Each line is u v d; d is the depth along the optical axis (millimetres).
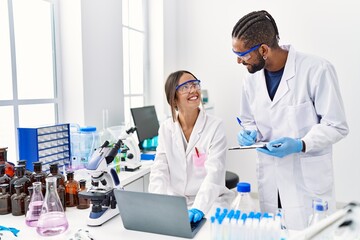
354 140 3211
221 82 3697
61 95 2389
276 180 1719
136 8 3455
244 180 3680
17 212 1389
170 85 1795
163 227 1180
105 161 1395
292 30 3340
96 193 1309
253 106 1846
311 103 1655
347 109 3209
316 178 1656
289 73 1661
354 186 3250
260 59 1566
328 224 583
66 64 2365
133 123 2730
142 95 3605
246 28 1495
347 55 3172
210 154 1744
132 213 1201
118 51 2787
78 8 2287
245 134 1811
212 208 1479
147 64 3662
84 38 2332
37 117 2240
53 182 1281
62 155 1909
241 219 1016
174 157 1832
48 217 1235
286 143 1543
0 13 1945
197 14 3723
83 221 1328
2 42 1967
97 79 2504
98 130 2504
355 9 3100
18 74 2084
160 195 1118
